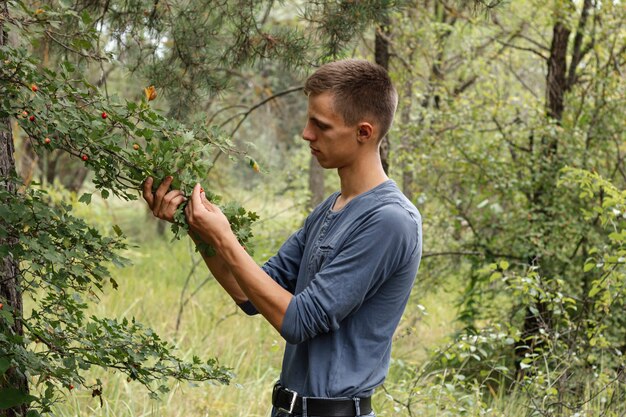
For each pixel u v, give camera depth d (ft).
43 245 6.79
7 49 6.45
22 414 8.06
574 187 20.27
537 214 20.45
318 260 7.11
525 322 19.80
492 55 23.86
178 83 12.92
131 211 47.19
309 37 12.98
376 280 6.88
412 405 14.53
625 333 19.43
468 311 21.26
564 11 20.51
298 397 7.05
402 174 22.81
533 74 27.55
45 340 7.59
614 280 14.74
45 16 6.55
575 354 16.03
